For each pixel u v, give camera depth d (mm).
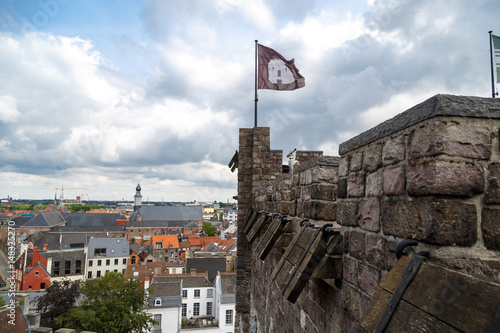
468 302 1391
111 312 30766
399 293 1803
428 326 1513
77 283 34062
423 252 1956
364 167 2984
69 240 73500
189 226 116562
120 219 119875
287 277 3744
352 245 3174
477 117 1988
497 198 1939
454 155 1955
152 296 42656
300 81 14375
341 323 3385
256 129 15625
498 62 8938
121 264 68438
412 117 2221
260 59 14430
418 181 2102
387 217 2516
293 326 5359
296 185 5281
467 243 1907
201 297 49719
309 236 3781
